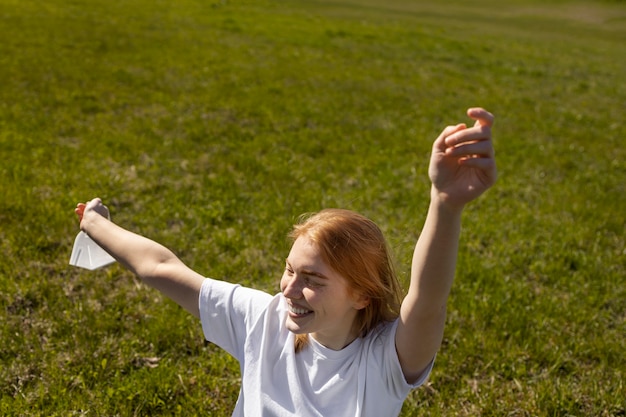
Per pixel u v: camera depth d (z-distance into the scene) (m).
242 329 2.24
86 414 3.70
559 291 5.85
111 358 4.25
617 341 5.01
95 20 20.25
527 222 7.51
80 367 4.12
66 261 5.50
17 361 4.13
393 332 2.02
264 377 2.15
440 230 1.73
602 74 21.59
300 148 9.60
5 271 5.25
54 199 6.73
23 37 16.33
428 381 4.29
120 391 3.88
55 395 3.82
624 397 4.27
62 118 10.04
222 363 4.27
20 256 5.51
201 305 2.28
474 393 4.24
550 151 11.09
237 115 11.30
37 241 5.72
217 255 5.85
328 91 14.09
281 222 6.65
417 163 9.56
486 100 15.25
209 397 3.99
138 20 21.22
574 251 6.72
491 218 7.51
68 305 4.82
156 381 3.99
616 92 18.42
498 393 4.28
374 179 8.54
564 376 4.57
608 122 14.44
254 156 9.03
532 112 14.59
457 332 4.85
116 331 4.60
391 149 10.17
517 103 15.40
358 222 2.11
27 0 22.83
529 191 8.79
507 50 24.89
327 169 8.86
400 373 2.00
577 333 5.08
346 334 2.12
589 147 11.80
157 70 14.22
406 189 8.24
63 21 19.39
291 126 10.97
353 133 10.95
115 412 3.77
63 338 4.40
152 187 7.42
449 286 1.82
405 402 4.07
